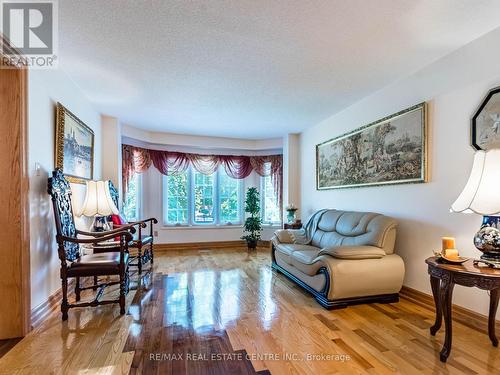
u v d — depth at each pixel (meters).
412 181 2.86
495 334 2.03
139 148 5.49
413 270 2.85
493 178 1.78
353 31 2.14
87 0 1.78
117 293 3.02
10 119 2.05
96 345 1.95
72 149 3.04
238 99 3.65
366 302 2.76
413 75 2.88
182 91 3.37
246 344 1.99
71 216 2.62
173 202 5.99
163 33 2.16
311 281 2.93
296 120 4.66
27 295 2.10
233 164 6.27
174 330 2.19
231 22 2.02
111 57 2.53
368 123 3.54
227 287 3.29
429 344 2.00
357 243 3.06
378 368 1.71
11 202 2.04
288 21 2.01
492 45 2.17
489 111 2.19
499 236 1.82
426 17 1.98
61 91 2.78
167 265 4.37
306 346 1.97
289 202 5.54
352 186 3.83
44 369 1.68
